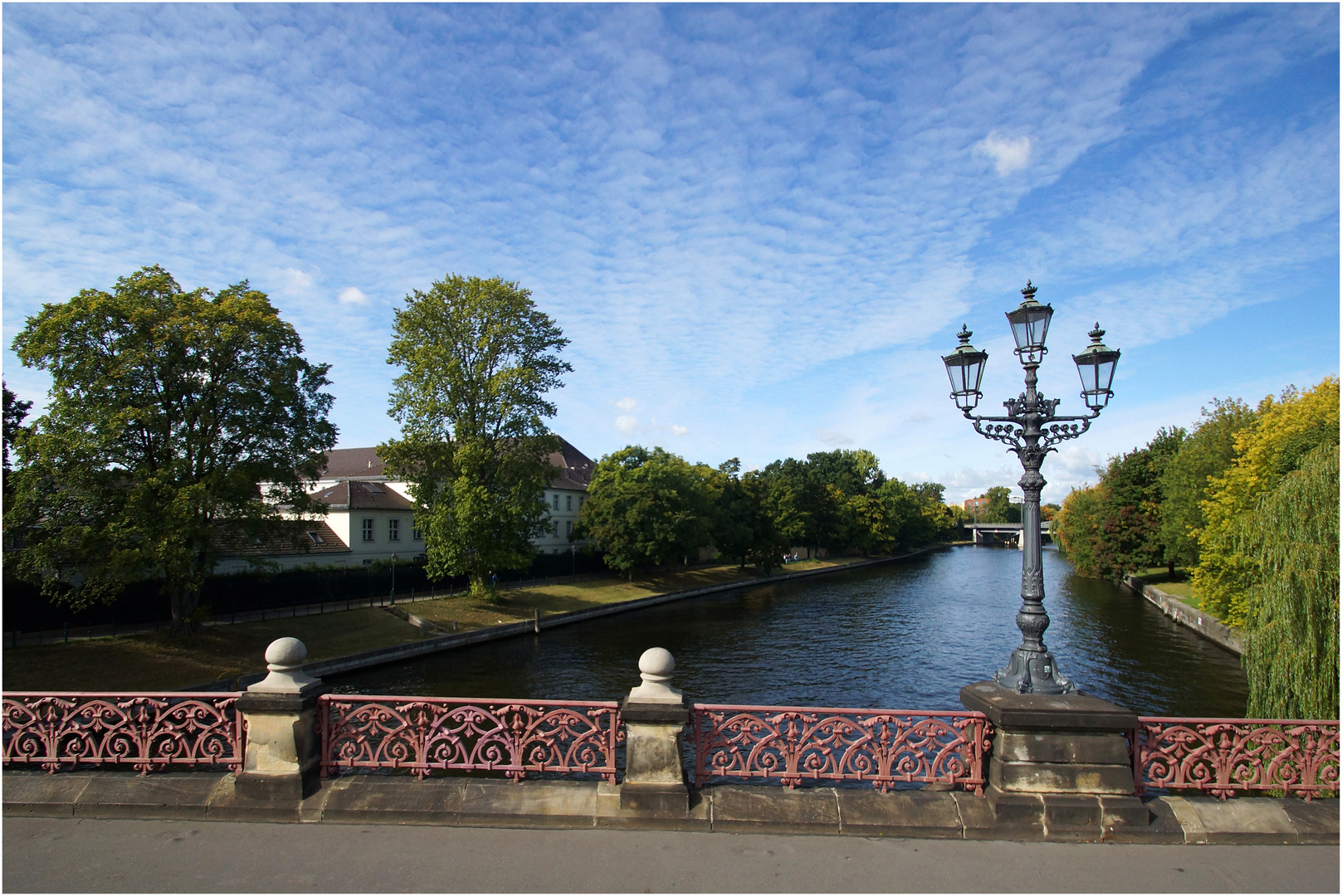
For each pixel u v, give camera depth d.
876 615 48.53
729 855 5.34
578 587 54.75
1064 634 37.91
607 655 35.62
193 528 26.95
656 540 59.03
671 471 64.25
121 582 26.72
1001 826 5.71
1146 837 5.70
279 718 6.08
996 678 6.78
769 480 98.88
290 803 5.91
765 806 5.86
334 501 53.12
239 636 30.89
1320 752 6.21
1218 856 5.49
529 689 28.77
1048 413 7.04
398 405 41.19
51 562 25.58
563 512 77.62
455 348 42.22
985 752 6.16
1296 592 13.27
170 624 31.19
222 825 5.76
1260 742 6.20
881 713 6.23
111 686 25.03
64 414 25.89
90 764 7.11
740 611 51.84
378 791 5.98
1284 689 13.27
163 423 27.00
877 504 108.19
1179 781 6.15
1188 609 39.47
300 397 31.69
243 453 29.81
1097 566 62.91
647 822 5.76
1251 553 15.07
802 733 6.18
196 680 26.58
